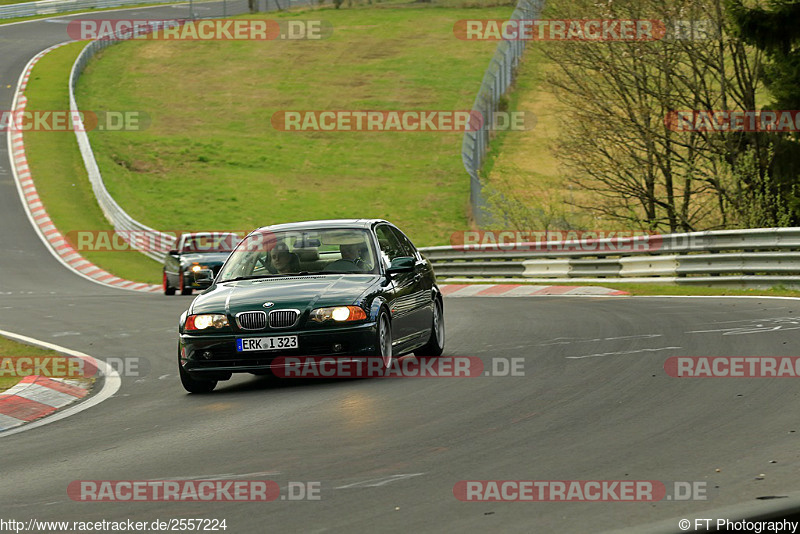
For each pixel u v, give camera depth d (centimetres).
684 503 1764
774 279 6250
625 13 8750
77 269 11888
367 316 3369
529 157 15125
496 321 5222
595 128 8994
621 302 5916
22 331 5916
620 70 8681
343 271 3631
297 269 3672
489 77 16388
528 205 10356
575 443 2289
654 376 3156
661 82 8750
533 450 2238
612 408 2688
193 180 17600
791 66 7331
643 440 2284
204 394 3481
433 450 2286
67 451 2594
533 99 17225
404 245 4053
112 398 3566
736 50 8212
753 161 7969
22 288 10231
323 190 17075
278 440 2506
